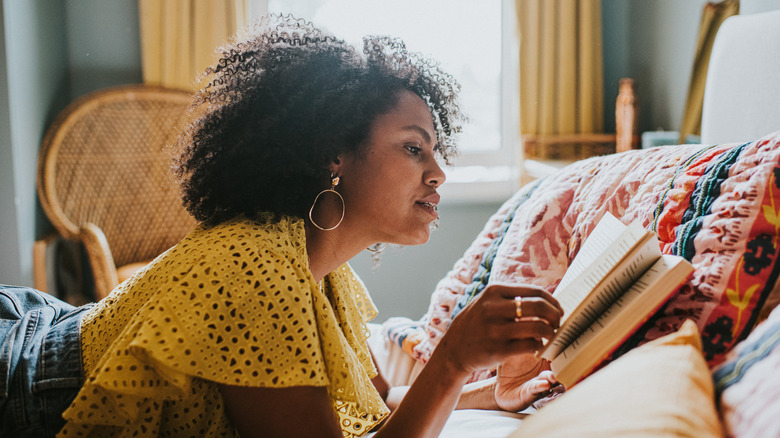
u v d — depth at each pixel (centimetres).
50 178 252
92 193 272
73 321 93
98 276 238
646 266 76
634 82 275
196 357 73
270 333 76
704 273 83
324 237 97
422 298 320
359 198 95
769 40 150
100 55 303
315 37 99
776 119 147
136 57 305
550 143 307
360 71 96
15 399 85
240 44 101
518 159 314
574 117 309
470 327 77
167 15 288
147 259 285
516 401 104
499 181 319
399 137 93
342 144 92
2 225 242
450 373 78
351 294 115
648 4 307
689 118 252
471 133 345
